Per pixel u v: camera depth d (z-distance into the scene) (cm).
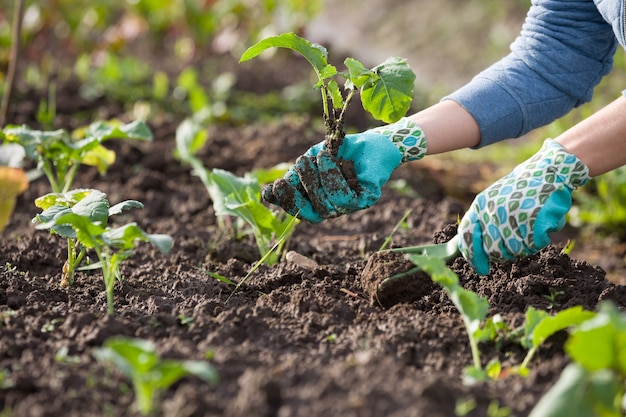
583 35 277
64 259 336
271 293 289
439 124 268
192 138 444
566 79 279
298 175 257
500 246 253
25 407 204
